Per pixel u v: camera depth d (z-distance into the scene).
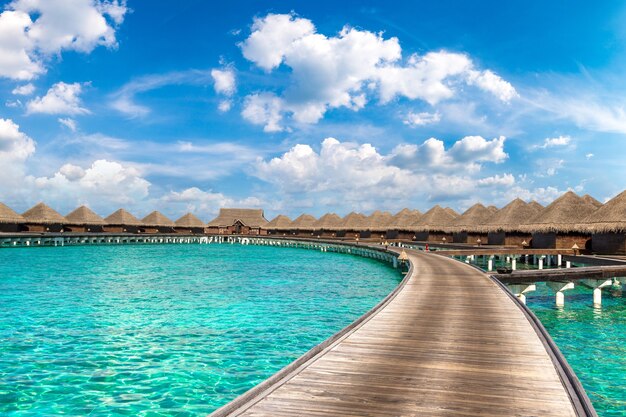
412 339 11.36
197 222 113.69
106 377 12.41
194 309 22.25
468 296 18.25
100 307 22.58
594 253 39.88
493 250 42.34
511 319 13.79
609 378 12.91
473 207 66.31
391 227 80.31
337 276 37.75
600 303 24.70
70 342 15.88
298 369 8.93
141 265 46.59
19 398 11.00
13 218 71.50
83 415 10.09
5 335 16.84
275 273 39.94
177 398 11.04
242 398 7.23
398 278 36.31
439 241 69.00
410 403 7.29
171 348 15.19
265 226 113.25
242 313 21.28
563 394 7.72
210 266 46.44
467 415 6.85
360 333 11.98
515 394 7.71
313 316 20.67
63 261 49.00
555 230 45.88
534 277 24.12
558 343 16.67
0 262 47.12
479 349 10.45
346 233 94.62
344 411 6.95
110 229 98.50
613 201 39.75
